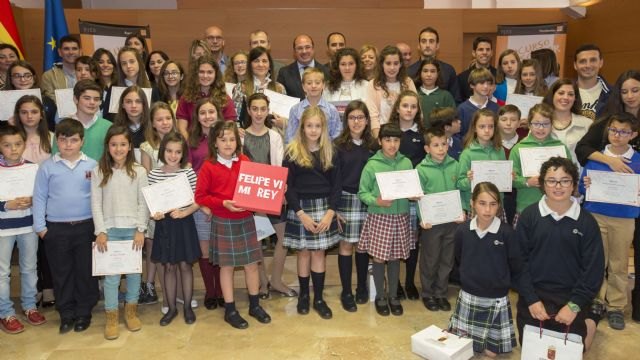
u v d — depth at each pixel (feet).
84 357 8.97
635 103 9.78
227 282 10.12
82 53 14.74
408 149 11.30
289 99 12.32
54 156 9.91
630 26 15.96
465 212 10.80
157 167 10.61
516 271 8.33
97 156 10.79
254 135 11.19
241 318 10.17
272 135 11.33
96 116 11.03
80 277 10.15
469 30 19.20
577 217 7.91
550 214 8.09
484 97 12.23
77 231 9.95
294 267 12.51
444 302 10.89
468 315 8.71
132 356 8.98
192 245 10.13
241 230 10.00
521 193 10.59
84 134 10.38
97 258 9.55
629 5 15.93
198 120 10.81
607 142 9.87
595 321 9.56
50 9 15.76
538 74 12.53
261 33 14.66
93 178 9.78
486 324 8.52
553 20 19.25
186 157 10.28
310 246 10.25
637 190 9.28
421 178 10.51
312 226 10.09
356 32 18.92
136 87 10.88
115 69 12.92
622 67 16.43
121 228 9.77
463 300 8.80
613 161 9.56
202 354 8.99
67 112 11.71
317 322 10.25
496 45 18.06
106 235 9.70
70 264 10.09
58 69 13.65
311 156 10.23
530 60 12.61
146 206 9.96
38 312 10.68
